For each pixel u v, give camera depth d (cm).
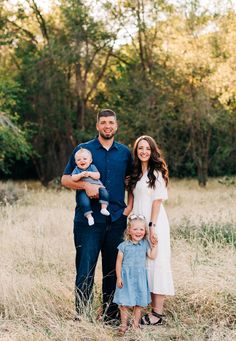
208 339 515
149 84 2206
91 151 561
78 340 504
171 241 830
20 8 2430
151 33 2248
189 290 603
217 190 1959
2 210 1209
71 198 1616
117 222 562
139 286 539
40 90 2375
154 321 558
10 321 557
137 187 573
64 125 2448
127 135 2186
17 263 745
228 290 593
